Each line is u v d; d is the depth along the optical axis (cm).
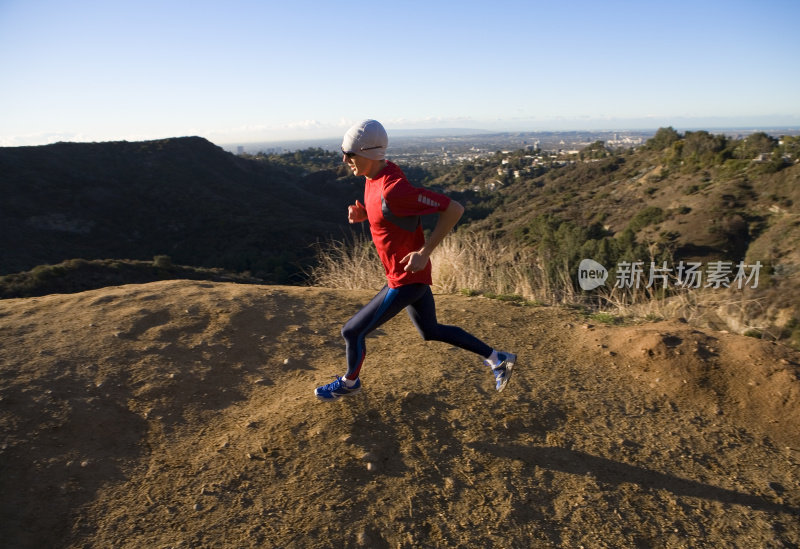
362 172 230
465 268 586
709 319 471
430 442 251
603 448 254
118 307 387
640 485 229
